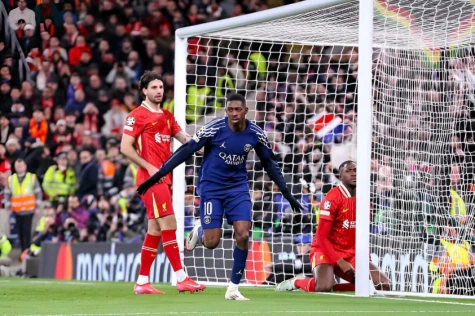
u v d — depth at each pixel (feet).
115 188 175.94
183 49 114.21
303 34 115.44
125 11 206.49
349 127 167.02
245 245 79.77
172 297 83.46
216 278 118.83
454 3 97.76
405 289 105.29
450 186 115.96
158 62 205.57
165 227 90.43
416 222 110.22
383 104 115.03
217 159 80.69
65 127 189.37
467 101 122.31
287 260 122.31
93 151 189.47
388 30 108.17
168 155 91.56
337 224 97.96
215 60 195.93
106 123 195.31
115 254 137.59
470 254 107.96
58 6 202.90
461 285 105.70
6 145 180.34
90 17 203.92
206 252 125.29
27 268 149.79
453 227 111.75
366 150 85.81
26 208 167.73
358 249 86.84
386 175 110.11
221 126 79.87
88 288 101.30
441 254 108.17
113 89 199.31
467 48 121.90
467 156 127.03
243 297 79.66
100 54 201.57
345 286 98.68
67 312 61.11
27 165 178.19
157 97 90.12
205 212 81.97
